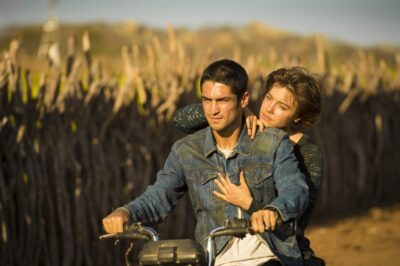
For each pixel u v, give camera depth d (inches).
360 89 831.1
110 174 576.1
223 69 300.4
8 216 504.4
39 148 525.7
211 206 315.9
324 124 791.1
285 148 312.8
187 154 320.5
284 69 343.0
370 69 863.7
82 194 553.3
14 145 506.3
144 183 600.4
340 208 816.9
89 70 567.5
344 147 817.5
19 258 512.7
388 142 869.8
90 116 559.8
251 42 2253.9
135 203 310.0
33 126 520.7
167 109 615.2
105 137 575.2
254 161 313.4
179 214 639.1
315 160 335.9
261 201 313.7
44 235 529.7
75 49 565.9
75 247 552.4
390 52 2065.7
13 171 506.3
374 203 857.5
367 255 674.8
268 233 306.5
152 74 629.9
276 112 338.3
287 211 284.8
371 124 847.1
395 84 885.2
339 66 908.6
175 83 618.8
